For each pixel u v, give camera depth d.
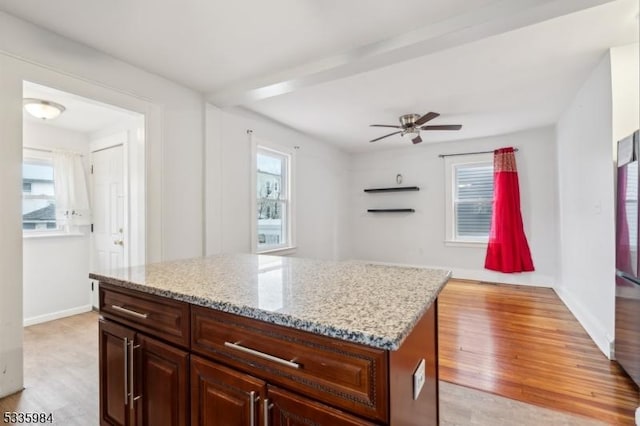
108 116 3.28
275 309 0.96
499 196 4.84
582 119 3.14
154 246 2.85
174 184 3.03
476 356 2.52
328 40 2.28
